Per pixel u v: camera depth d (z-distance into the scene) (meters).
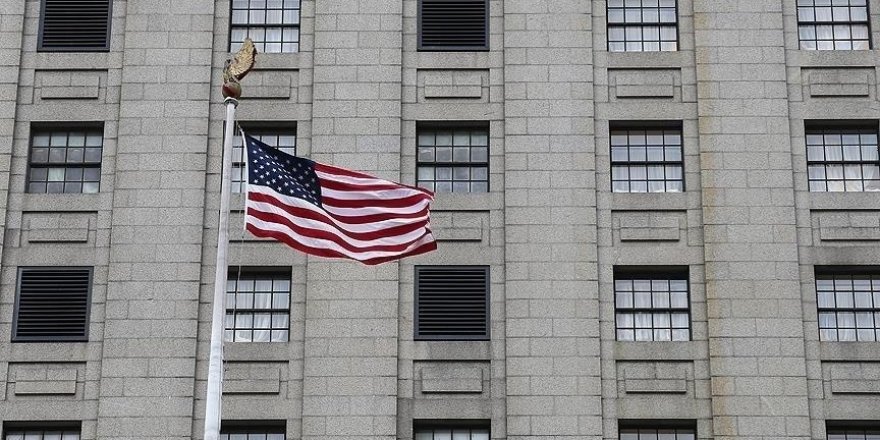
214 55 52.53
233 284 50.06
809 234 50.53
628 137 52.03
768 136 51.38
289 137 51.97
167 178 50.78
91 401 48.44
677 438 48.50
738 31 52.62
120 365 48.50
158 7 52.78
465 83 52.25
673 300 50.16
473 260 50.09
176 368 48.50
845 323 49.97
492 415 48.28
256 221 40.34
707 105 51.69
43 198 50.78
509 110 51.59
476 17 52.97
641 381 48.75
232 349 48.88
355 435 47.78
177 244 50.03
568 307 49.28
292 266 49.94
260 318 49.75
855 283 50.47
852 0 53.38
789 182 50.78
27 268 49.97
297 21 53.12
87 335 49.19
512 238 50.06
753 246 50.03
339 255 41.31
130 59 52.19
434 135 52.06
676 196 50.88
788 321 49.16
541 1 52.94
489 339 49.19
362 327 48.94
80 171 51.75
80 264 50.06
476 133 52.09
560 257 49.84
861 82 52.28
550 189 50.66
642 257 50.19
